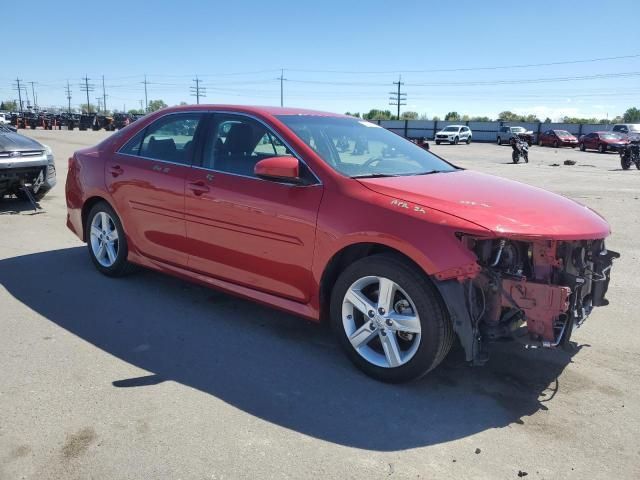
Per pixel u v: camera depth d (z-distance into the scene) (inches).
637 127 1659.7
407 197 131.8
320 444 110.0
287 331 165.6
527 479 100.7
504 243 122.9
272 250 150.1
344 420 118.8
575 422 119.7
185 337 159.6
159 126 189.2
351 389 132.0
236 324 169.9
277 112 167.5
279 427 115.6
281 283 150.9
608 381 138.2
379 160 163.6
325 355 150.2
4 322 166.9
